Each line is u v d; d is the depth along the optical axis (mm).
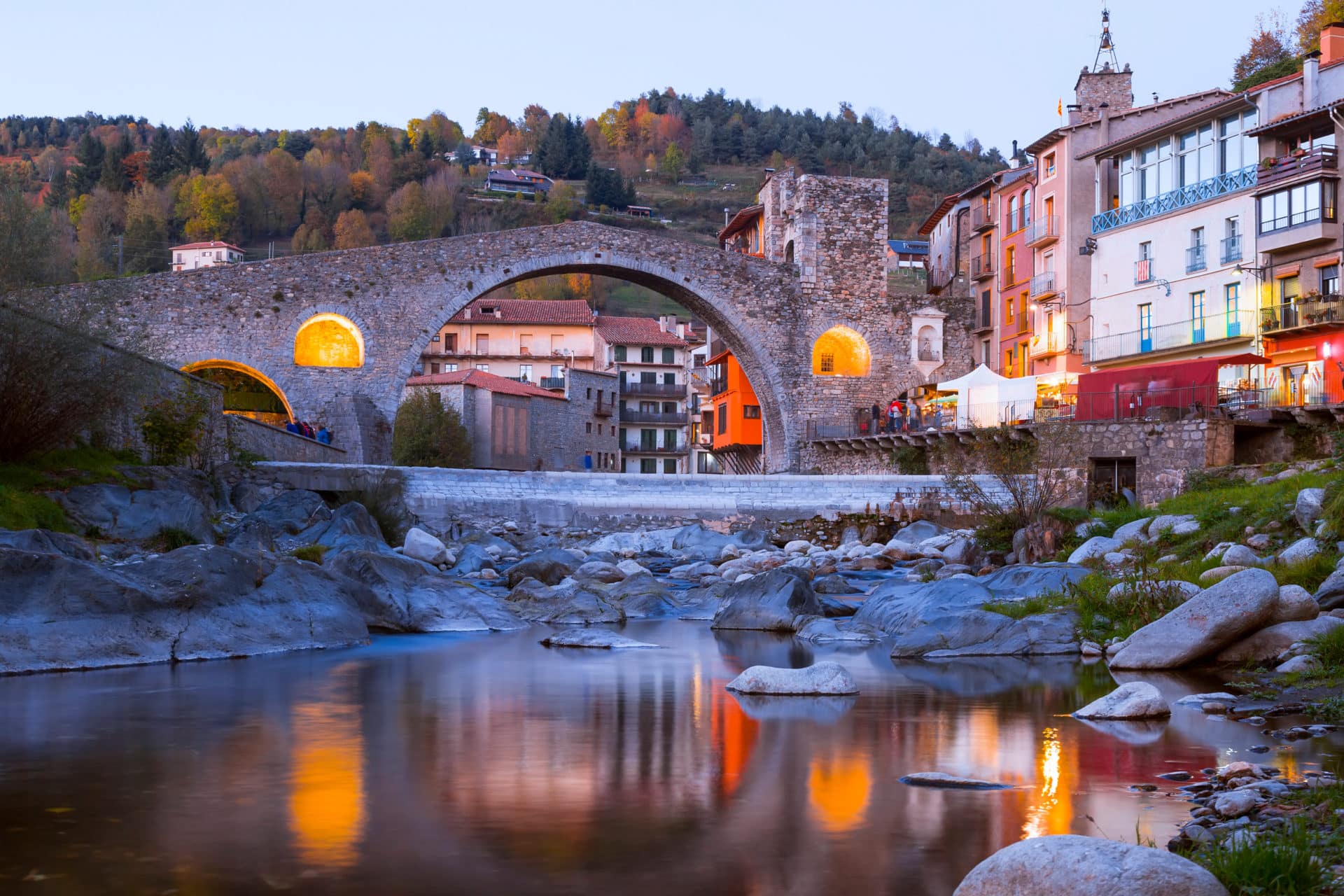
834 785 8234
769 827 7109
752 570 29281
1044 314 59688
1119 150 55500
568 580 23391
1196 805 7582
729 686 12922
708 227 185375
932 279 83750
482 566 29047
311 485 34750
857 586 27125
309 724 10672
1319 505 21156
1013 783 8305
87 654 14398
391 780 8383
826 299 64188
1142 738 9969
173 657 15023
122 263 127188
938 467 51438
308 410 54750
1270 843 5840
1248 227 48031
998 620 16641
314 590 17656
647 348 102125
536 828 7078
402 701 12000
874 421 61719
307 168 166875
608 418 98625
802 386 63594
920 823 7176
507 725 10633
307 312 54906
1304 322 44281
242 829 7043
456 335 100500
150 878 6082
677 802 7719
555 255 59062
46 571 14625
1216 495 28672
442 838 6867
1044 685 13320
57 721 10773
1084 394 47281
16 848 6633
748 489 42438
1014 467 41750
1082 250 57406
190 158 160125
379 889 5926
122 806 7598
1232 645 14344
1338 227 44250
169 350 52750
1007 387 54438
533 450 88125
